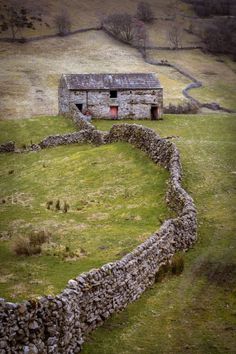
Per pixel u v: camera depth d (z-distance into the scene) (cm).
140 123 6725
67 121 6831
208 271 2338
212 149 4500
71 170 4325
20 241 2714
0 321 1403
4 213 3506
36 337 1502
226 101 10156
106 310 1895
